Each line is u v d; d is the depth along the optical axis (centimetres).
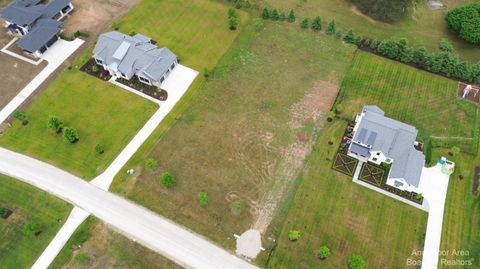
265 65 8012
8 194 6206
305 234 5862
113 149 6744
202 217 6019
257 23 8631
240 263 5606
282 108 7325
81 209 6066
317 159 6644
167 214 6047
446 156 6719
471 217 6034
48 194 6206
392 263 5619
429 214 6066
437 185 6362
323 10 9169
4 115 7156
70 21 8694
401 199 6212
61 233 5844
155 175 6425
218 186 6328
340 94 7550
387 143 6328
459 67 7612
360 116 6906
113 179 6384
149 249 5706
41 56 8044
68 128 6575
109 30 8556
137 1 9206
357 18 8981
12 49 8188
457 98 7500
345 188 6322
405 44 7856
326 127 7056
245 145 6812
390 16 8619
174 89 7588
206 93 7531
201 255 5666
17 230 5872
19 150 6719
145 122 7100
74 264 5569
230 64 8012
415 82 7756
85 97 7425
